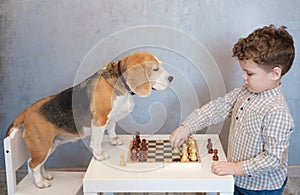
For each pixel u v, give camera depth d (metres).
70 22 1.68
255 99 1.21
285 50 1.13
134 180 1.13
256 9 1.67
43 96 1.78
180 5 1.66
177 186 1.13
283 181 1.23
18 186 1.36
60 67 1.74
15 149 1.32
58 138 1.37
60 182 1.39
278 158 1.11
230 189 1.13
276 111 1.13
